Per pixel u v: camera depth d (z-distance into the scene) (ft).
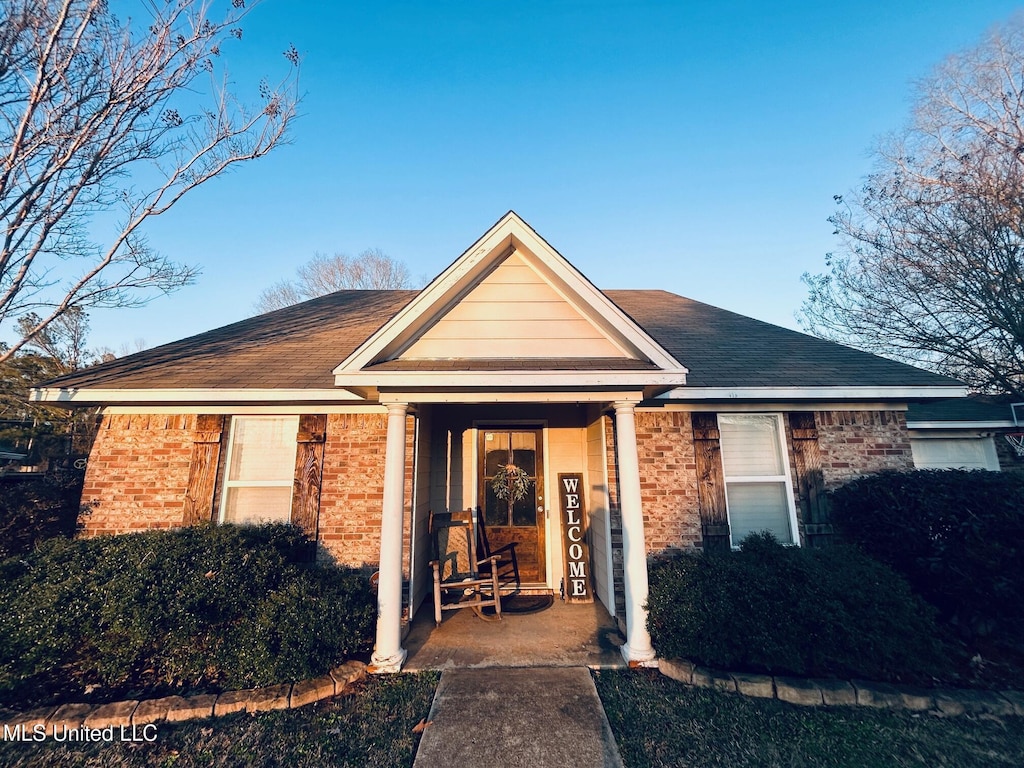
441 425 25.16
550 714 12.50
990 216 39.01
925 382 19.42
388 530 15.72
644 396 17.56
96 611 13.79
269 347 24.11
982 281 39.29
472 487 24.64
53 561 15.29
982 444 29.71
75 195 22.98
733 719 12.20
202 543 16.28
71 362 69.51
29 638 13.16
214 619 14.57
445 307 17.62
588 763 10.66
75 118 22.68
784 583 14.92
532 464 25.07
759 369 21.07
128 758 10.86
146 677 14.19
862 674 13.91
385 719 12.37
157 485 19.83
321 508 19.81
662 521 19.80
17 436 56.70
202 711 12.55
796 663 13.55
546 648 16.69
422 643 17.20
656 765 10.53
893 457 20.49
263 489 20.48
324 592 15.99
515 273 17.92
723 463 20.61
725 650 14.10
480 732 11.76
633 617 15.51
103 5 22.38
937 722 12.07
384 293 36.96
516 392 16.67
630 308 31.89
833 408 20.90
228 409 20.54
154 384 19.27
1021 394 38.17
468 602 21.03
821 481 20.15
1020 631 15.10
